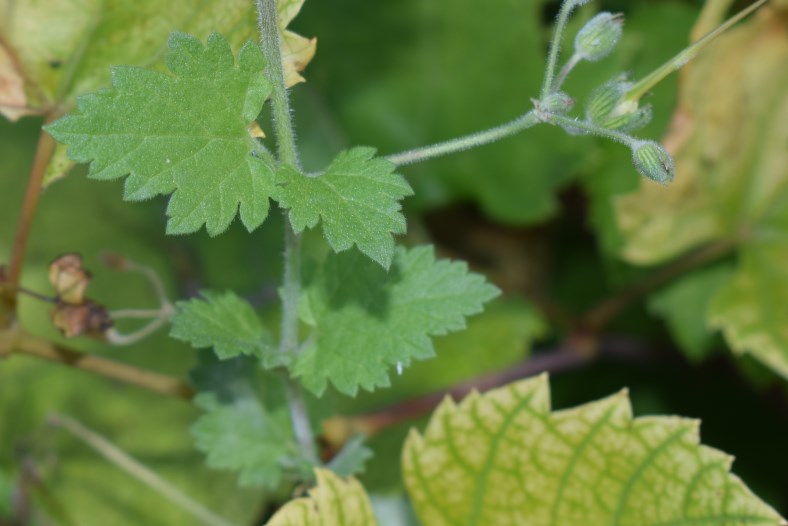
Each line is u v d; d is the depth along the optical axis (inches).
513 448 12.6
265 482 12.9
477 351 16.3
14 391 15.8
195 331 12.0
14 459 15.6
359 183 11.4
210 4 12.5
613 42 11.8
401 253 12.3
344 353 12.2
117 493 15.4
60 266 12.9
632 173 15.6
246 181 11.4
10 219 16.6
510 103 16.6
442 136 17.1
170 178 11.2
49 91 12.9
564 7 11.7
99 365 13.4
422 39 16.9
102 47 12.8
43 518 15.1
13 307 13.1
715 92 14.8
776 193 15.3
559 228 17.8
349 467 12.7
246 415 13.1
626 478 12.5
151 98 11.2
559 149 16.1
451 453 12.7
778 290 15.1
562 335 17.0
